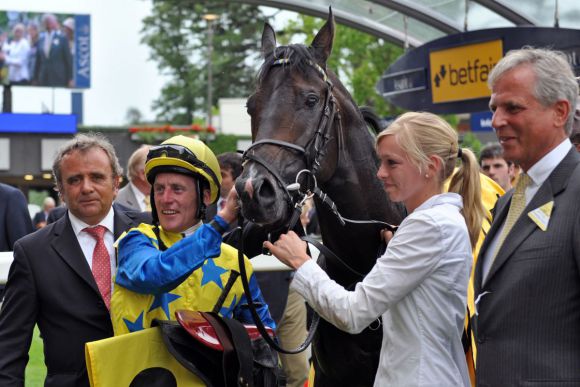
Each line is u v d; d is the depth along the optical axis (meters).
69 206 2.96
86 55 36.53
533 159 2.41
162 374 2.54
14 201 5.42
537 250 2.28
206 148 2.76
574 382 2.20
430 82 7.30
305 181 2.99
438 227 2.42
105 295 2.91
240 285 2.82
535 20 7.62
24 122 25.50
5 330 2.88
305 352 5.27
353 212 3.20
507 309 2.32
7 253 4.23
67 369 2.86
